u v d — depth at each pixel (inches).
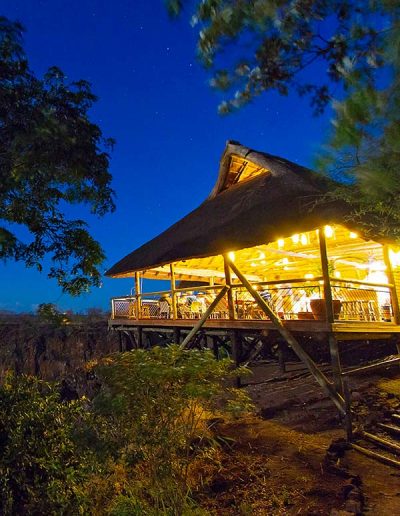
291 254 528.1
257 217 448.8
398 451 260.1
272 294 580.1
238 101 113.7
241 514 186.4
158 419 169.5
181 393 167.8
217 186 658.2
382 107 95.9
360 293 537.0
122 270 615.8
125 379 166.4
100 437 173.5
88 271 253.0
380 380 410.0
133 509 167.5
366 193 115.7
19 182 231.0
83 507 178.2
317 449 266.8
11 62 228.2
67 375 994.7
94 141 252.5
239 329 476.1
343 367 501.7
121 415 166.4
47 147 227.0
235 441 258.4
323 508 188.9
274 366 565.0
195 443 238.8
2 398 206.7
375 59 97.5
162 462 175.9
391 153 101.7
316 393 388.2
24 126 225.6
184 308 673.0
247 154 576.1
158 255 542.6
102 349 1089.4
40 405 206.1
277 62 111.0
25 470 192.9
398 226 181.3
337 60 104.6
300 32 107.4
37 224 245.1
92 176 252.1
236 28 104.5
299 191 451.8
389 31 92.1
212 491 208.1
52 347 1133.7
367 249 485.1
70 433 187.0
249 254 589.6
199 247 453.1
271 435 289.0
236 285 460.8
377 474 230.8
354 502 185.0
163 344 623.8
